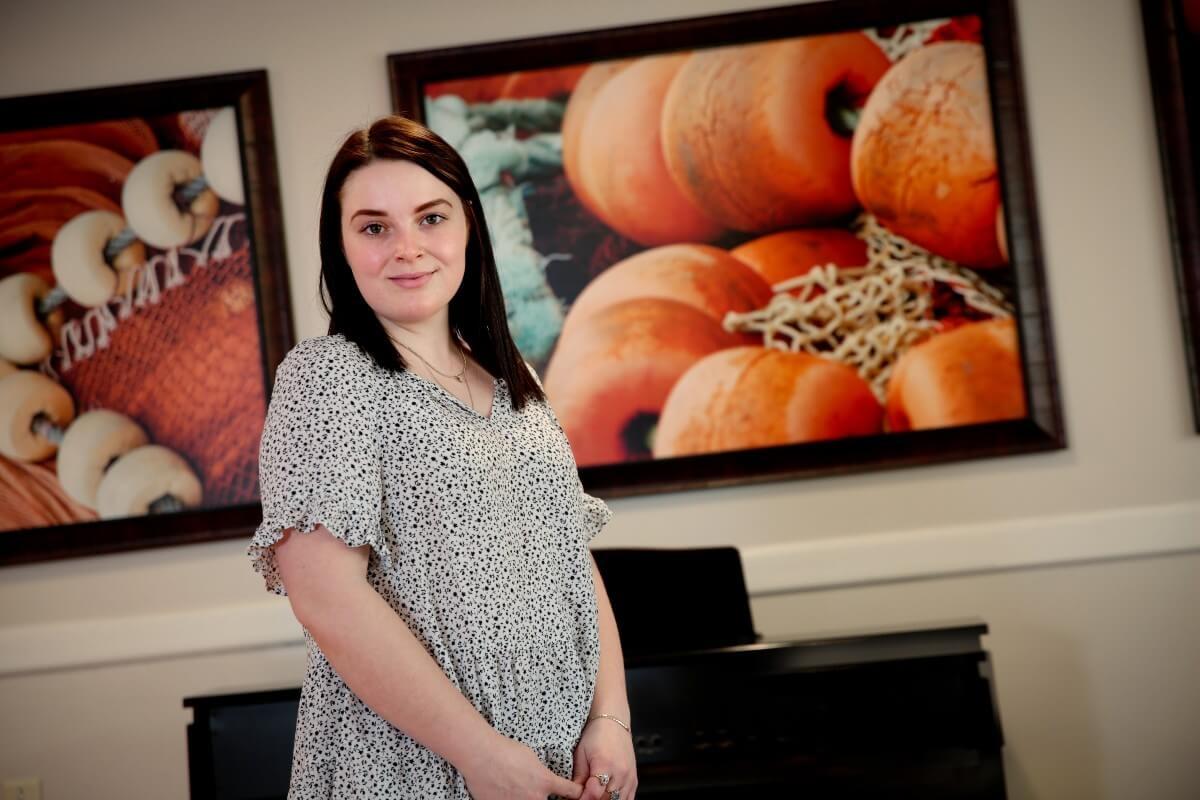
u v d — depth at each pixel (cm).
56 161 354
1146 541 342
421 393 149
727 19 346
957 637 256
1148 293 347
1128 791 342
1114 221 348
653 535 349
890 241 345
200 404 353
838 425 344
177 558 355
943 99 345
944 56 345
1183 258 341
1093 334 348
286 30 358
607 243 349
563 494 161
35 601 355
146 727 354
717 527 348
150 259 354
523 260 350
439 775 143
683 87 348
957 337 344
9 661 353
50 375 353
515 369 166
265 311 351
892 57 346
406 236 149
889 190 345
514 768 137
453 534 146
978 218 344
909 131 346
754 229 347
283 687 262
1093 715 343
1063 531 343
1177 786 341
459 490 146
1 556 351
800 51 346
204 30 358
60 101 353
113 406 353
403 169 151
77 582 355
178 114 355
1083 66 349
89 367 353
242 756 253
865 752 252
